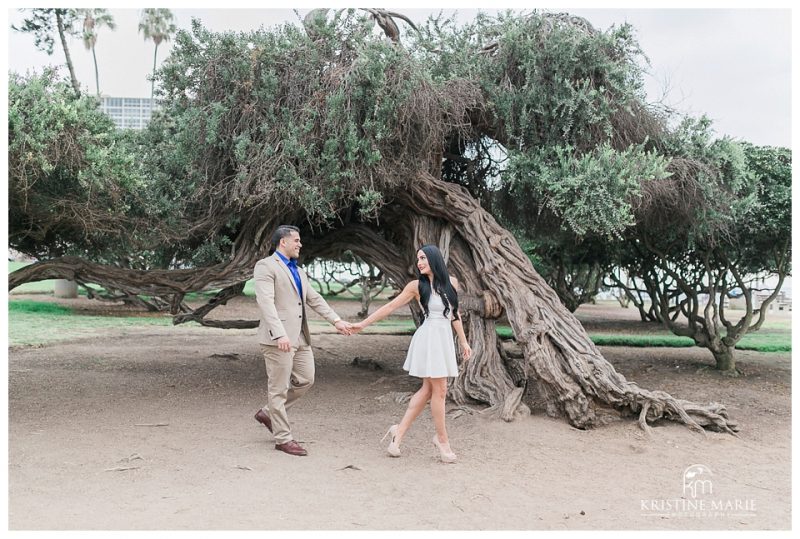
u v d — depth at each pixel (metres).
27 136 6.50
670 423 7.49
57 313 21.03
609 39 8.87
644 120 9.33
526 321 8.04
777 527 4.56
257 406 8.32
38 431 6.75
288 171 7.67
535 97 9.05
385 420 7.54
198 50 8.40
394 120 7.88
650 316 21.92
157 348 14.10
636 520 4.66
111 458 5.83
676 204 9.52
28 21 14.09
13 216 7.95
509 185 10.15
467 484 5.36
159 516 4.43
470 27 9.70
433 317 6.00
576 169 8.43
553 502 5.01
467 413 7.72
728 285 12.65
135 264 11.14
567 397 7.33
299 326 6.22
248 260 9.42
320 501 4.84
